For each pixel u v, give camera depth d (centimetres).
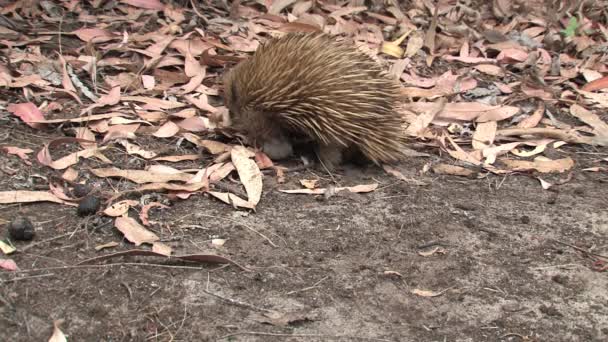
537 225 296
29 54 336
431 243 287
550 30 390
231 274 273
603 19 401
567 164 321
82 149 304
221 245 281
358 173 312
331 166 311
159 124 318
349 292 272
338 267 278
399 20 386
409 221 293
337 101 301
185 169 304
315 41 306
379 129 306
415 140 328
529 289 277
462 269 280
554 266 284
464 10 394
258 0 381
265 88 304
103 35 350
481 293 275
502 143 331
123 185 294
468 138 331
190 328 261
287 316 265
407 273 278
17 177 292
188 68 341
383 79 307
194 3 376
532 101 352
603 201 307
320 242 284
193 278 271
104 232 280
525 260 285
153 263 273
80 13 363
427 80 356
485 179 314
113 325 260
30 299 263
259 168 308
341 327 265
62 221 282
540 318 270
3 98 319
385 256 282
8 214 282
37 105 318
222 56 344
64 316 261
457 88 351
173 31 358
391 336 264
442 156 322
